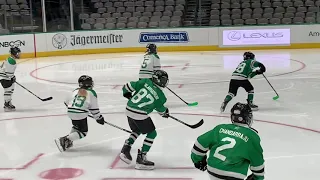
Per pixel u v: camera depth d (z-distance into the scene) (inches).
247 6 820.6
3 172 202.2
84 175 196.1
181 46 754.2
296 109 318.7
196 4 818.2
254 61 306.3
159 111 199.6
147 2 837.8
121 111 326.3
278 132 258.4
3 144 247.6
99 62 633.6
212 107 332.5
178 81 460.4
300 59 613.0
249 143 123.6
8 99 333.1
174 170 198.7
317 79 451.8
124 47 755.4
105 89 422.3
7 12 701.3
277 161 208.1
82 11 789.9
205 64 588.4
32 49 702.5
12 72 329.7
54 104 357.7
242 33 746.8
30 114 322.7
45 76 512.7
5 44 669.9
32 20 716.0
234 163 122.3
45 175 197.3
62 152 229.9
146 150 201.0
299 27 738.2
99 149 234.7
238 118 128.2
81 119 221.9
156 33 754.2
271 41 744.3
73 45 734.5
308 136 249.0
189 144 238.4
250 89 312.3
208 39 752.3
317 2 782.5
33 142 250.5
